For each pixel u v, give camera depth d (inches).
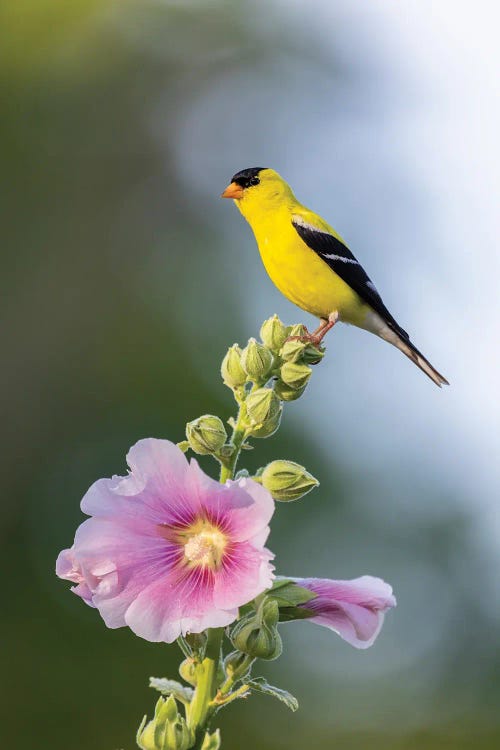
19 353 682.8
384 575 569.6
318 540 561.0
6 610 534.6
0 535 579.5
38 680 508.1
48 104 732.7
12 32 733.9
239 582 137.7
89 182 730.8
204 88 767.1
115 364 666.2
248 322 685.9
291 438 572.7
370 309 332.2
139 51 761.0
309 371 154.4
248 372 154.6
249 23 773.9
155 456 143.1
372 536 573.3
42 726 499.5
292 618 148.8
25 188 713.6
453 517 586.6
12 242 702.5
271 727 496.1
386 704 530.0
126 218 733.3
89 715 501.7
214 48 770.2
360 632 150.3
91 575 141.3
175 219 738.8
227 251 725.3
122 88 750.5
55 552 575.2
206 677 142.3
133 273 716.7
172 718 137.7
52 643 518.3
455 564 578.2
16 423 657.0
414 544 578.9
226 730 484.7
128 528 142.9
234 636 140.5
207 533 142.0
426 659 554.3
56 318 695.1
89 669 510.3
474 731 526.6
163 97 758.5
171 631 137.6
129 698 502.6
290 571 547.8
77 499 605.3
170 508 142.9
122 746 493.0
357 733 510.3
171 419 628.4
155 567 142.0
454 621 564.7
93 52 748.6
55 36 738.8
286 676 506.6
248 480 138.5
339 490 574.9
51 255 709.3
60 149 728.3
